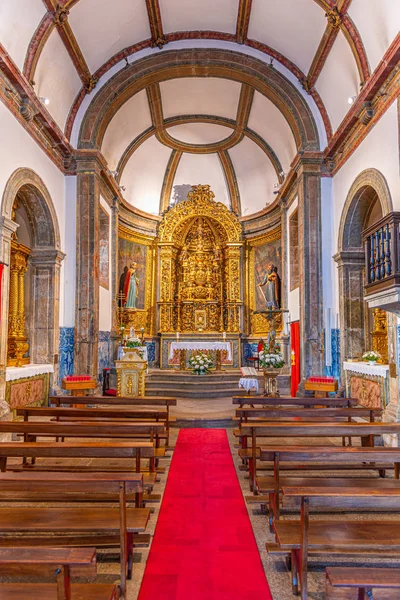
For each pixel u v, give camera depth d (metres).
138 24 11.34
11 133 8.76
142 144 16.03
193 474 6.40
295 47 11.37
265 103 13.38
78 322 11.62
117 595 3.21
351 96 10.48
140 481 3.40
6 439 7.86
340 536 3.36
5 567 2.70
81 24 10.12
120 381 10.88
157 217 17.61
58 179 11.50
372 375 9.08
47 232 11.12
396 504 3.13
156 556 4.07
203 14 11.30
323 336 11.56
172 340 16.75
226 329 17.61
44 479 3.37
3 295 8.23
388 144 8.37
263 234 17.11
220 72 12.48
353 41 9.23
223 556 4.07
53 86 10.71
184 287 18.00
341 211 11.18
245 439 6.64
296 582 3.50
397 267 6.55
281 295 15.69
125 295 15.95
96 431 5.42
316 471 6.54
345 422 6.25
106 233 13.84
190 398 13.09
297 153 12.08
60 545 3.59
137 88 12.53
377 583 2.64
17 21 8.45
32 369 9.64
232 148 17.12
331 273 11.74
